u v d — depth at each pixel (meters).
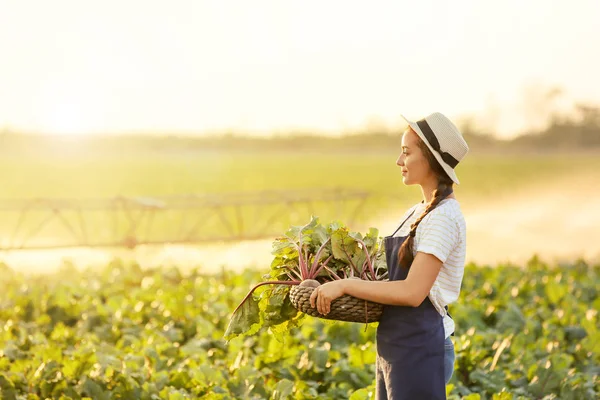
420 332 3.26
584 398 5.23
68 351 6.22
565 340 7.02
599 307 8.05
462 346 5.95
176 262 14.39
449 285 3.33
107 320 7.50
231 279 9.74
